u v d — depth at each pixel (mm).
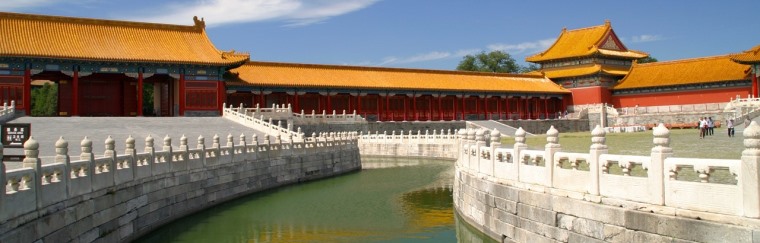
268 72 95500
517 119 118438
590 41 127500
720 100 106000
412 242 26797
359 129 89688
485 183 24844
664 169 15766
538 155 20922
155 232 28297
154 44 81750
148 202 27672
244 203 37281
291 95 96312
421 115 108188
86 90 82812
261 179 42750
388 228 29797
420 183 47688
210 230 29453
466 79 114625
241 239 27625
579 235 18188
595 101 121250
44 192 18578
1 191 16172
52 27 77562
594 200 17734
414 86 104500
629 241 16359
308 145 50188
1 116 60094
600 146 17859
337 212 34375
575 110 124188
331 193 41906
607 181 17438
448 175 53625
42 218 18266
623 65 128750
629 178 16719
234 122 68125
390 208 35594
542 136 87125
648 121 106688
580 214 18141
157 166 29000
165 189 29781
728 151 39375
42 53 71938
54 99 132750
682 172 23828
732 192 14266
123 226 24828
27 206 17516
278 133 57500
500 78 120188
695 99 109625
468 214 27688
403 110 106562
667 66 117188
